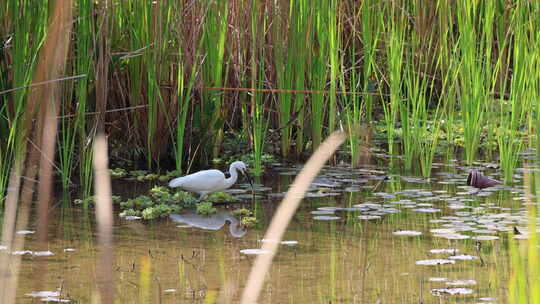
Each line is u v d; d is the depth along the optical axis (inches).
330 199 467.8
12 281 303.1
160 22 548.4
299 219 418.3
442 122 719.1
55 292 289.1
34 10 457.7
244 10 610.9
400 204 449.1
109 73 573.9
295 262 335.9
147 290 295.1
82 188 504.4
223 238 382.9
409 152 562.6
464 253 345.4
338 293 290.4
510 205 438.9
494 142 657.6
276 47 580.7
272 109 638.5
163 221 422.3
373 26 647.8
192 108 588.1
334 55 569.6
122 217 428.8
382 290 293.9
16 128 455.2
